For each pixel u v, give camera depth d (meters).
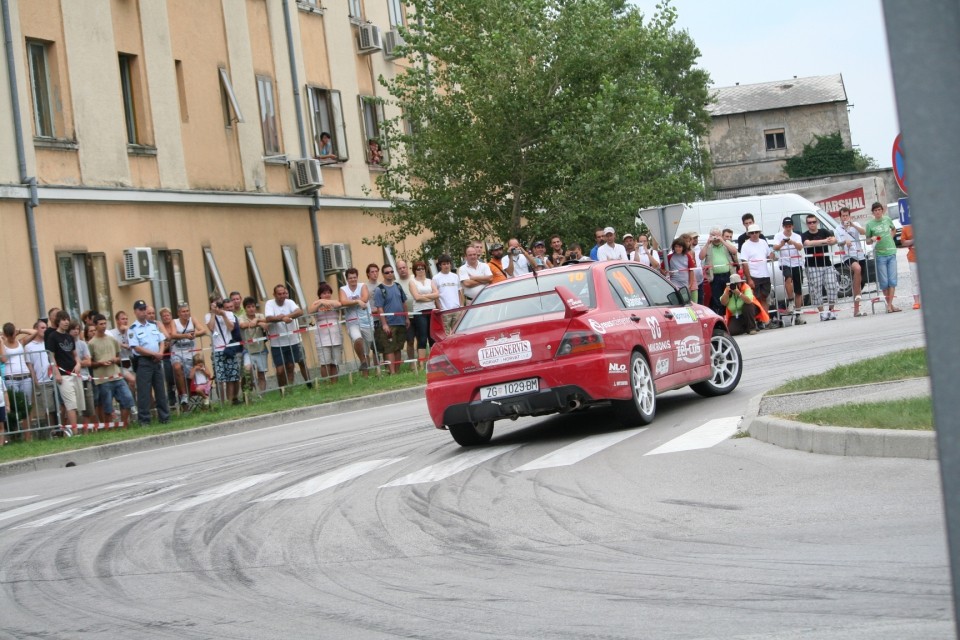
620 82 30.20
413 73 30.34
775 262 27.80
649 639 4.86
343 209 33.00
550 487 9.16
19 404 18.67
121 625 6.27
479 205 30.89
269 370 22.34
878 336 18.88
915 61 2.23
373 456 12.58
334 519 8.91
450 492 9.52
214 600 6.64
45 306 22.16
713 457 9.50
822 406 10.27
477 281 22.16
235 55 29.16
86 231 23.48
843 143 90.19
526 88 29.33
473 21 30.33
